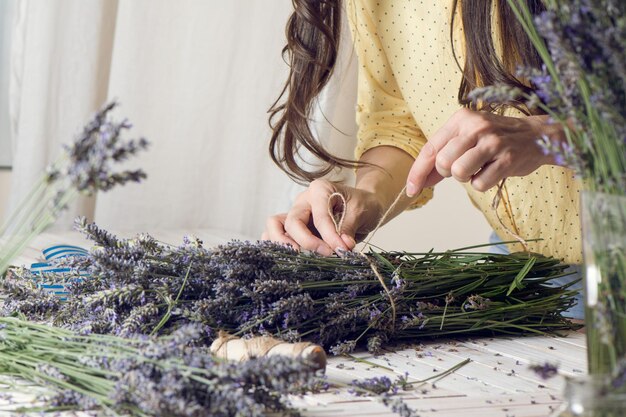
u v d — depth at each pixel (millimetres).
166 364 839
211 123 2303
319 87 1344
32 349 928
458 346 1105
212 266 1053
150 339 895
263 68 2297
